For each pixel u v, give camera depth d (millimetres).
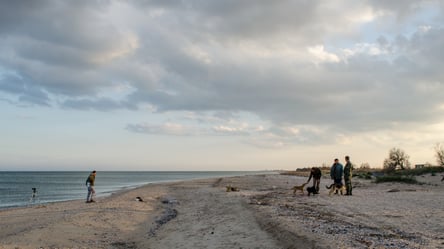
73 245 13383
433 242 10383
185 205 25516
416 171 47250
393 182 37562
